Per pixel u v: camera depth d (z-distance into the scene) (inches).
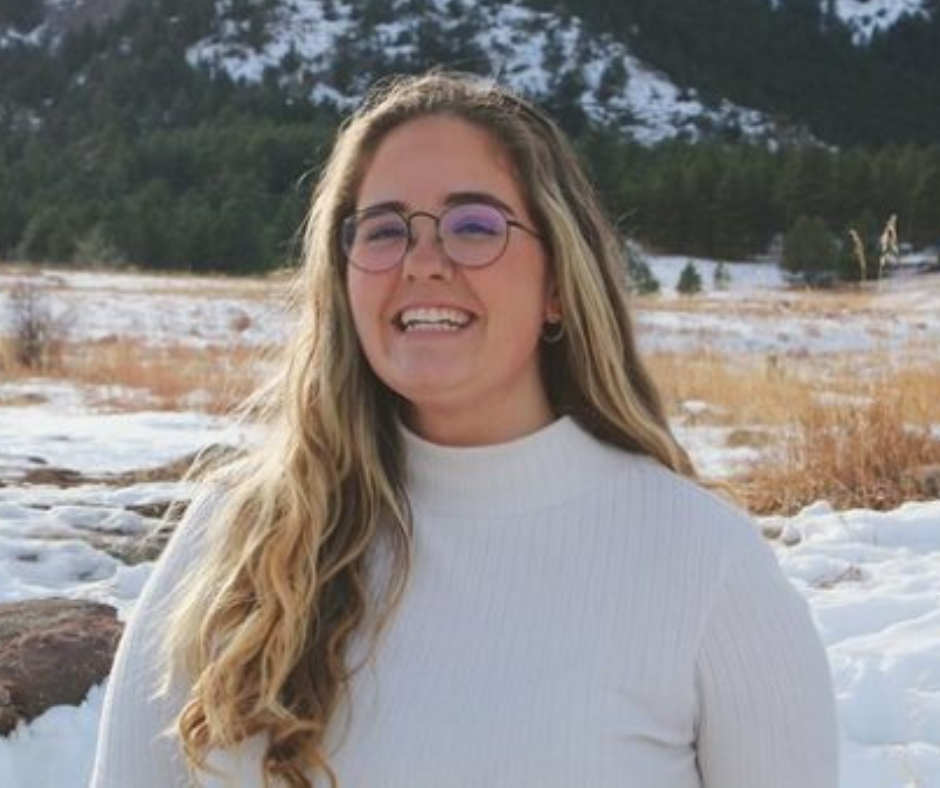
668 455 84.9
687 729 78.8
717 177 3508.9
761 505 306.3
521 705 76.9
